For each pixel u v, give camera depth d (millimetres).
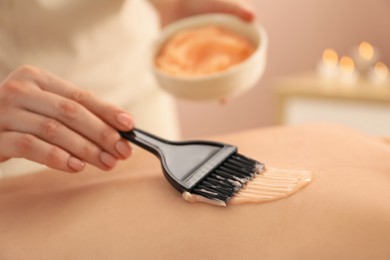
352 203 323
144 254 314
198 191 360
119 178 427
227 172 386
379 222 303
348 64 1639
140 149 498
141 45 863
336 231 303
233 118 1900
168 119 922
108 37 794
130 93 839
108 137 406
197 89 604
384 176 357
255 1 1826
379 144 429
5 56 691
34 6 692
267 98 1904
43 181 455
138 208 364
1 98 421
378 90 1304
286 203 336
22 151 400
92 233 343
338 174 365
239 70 600
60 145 406
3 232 369
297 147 433
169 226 335
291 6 1775
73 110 407
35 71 439
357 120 1326
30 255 336
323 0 1716
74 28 741
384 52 1659
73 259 323
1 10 674
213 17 715
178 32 721
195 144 425
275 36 1839
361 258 283
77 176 456
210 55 660
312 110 1419
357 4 1659
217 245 311
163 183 401
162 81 635
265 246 303
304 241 301
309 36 1783
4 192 440
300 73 1756
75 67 758
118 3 801
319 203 329
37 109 414
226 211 342
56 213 381
